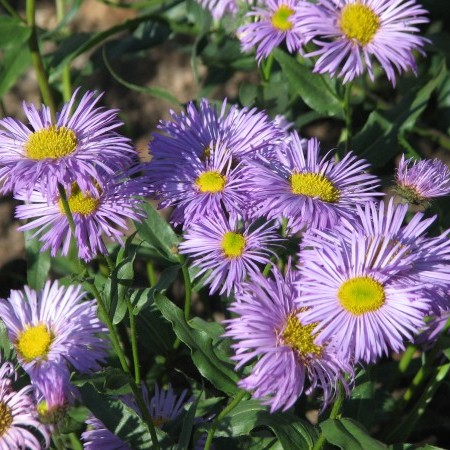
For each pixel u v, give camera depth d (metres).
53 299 0.60
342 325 0.53
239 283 0.57
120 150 0.58
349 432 0.55
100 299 0.58
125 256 0.62
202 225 0.59
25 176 0.56
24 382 0.58
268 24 0.68
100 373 0.57
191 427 0.57
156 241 0.62
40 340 0.58
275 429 0.57
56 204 0.59
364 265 0.54
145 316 0.66
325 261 0.54
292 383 0.52
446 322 0.62
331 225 0.56
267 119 0.64
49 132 0.57
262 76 0.73
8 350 0.58
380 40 0.63
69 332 0.59
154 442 0.58
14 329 0.59
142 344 0.70
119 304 0.59
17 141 0.58
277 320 0.53
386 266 0.53
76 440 0.63
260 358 0.54
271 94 0.73
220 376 0.58
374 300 0.53
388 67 0.62
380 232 0.55
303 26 0.63
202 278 0.62
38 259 0.68
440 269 0.54
